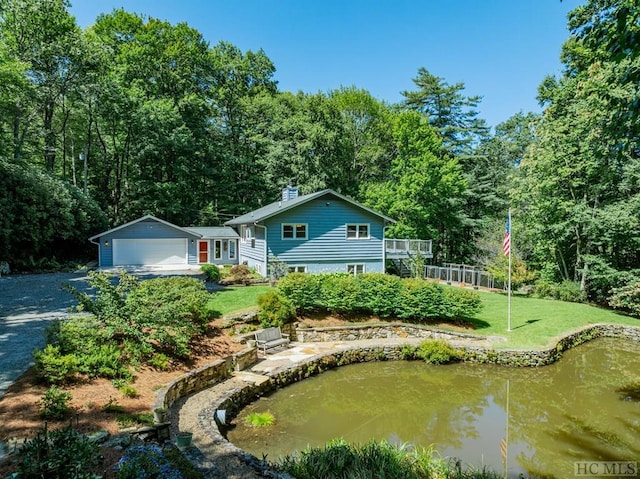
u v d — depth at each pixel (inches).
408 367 473.7
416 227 1191.6
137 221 998.4
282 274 785.6
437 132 1371.8
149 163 1259.8
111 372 290.8
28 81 874.1
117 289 354.6
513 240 960.3
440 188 1153.4
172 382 308.5
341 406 363.3
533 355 478.6
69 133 1233.4
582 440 304.3
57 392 230.8
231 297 599.8
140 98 1184.8
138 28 1301.7
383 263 887.7
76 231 977.5
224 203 1408.7
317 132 1296.8
